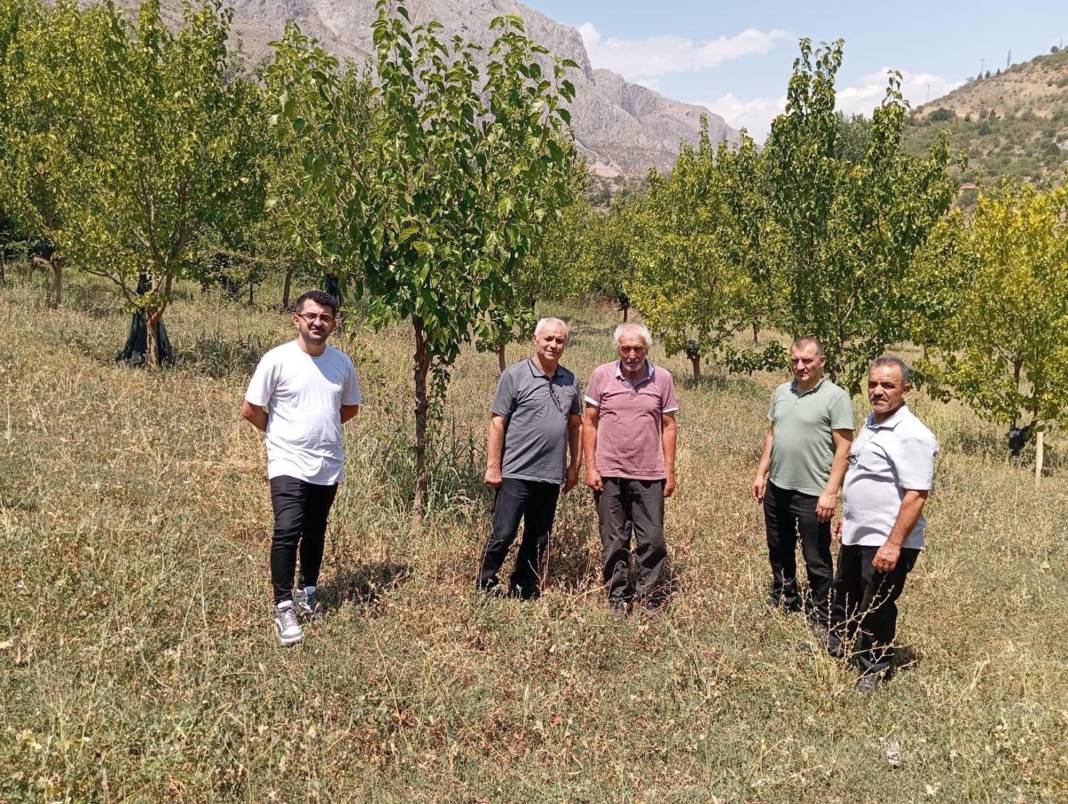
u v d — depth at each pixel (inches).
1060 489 383.6
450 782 124.7
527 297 704.4
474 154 218.8
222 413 327.3
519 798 122.7
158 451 250.7
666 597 197.6
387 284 224.1
